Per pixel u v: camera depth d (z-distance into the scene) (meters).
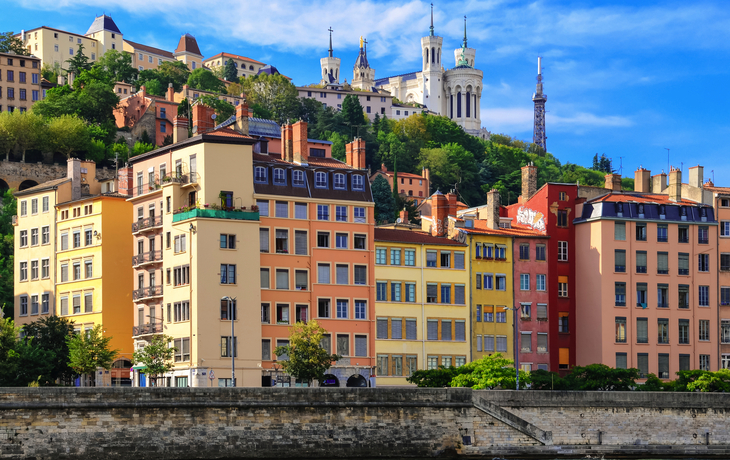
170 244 105.56
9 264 145.88
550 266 123.00
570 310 123.62
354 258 111.31
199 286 100.69
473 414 86.56
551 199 124.69
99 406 75.81
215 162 104.88
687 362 123.00
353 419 83.50
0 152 190.38
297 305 107.31
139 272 111.06
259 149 118.81
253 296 103.38
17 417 73.31
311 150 123.00
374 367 109.88
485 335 117.62
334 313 109.06
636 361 120.81
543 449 87.12
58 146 195.50
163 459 77.38
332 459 82.25
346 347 109.06
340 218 111.38
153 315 108.00
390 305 112.50
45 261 123.88
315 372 98.56
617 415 91.25
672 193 129.50
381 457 83.62
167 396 78.12
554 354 121.50
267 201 107.56
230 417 79.88
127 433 76.56
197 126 115.56
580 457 87.56
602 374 105.50
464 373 100.94
